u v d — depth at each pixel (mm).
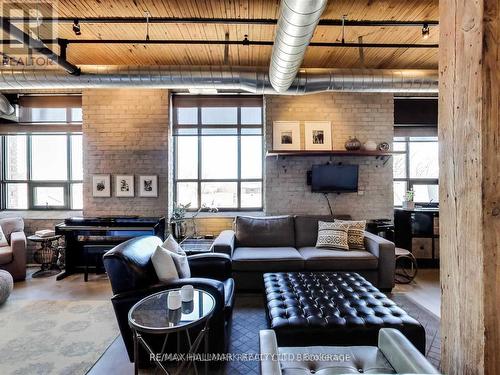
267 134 4449
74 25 2756
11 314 2797
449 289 909
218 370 1984
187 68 3285
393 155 4633
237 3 2564
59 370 1963
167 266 2158
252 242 3887
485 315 774
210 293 2004
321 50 3486
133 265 2020
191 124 4824
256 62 3834
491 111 773
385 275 3330
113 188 4449
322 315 1901
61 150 4875
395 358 1381
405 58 3730
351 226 3758
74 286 3594
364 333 1767
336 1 2521
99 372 1949
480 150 785
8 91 4574
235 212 4781
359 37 3211
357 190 4398
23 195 4902
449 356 906
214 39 3246
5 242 3953
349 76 3373
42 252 4141
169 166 4512
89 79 3279
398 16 2773
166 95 4430
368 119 4496
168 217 4457
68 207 4879
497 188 774
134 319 1631
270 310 2023
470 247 820
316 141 4438
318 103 4480
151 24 2922
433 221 4281
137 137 4426
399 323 1807
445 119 926
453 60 885
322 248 3664
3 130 4680
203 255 2777
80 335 2414
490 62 774
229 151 4855
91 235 3949
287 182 4516
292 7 1812
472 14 808
